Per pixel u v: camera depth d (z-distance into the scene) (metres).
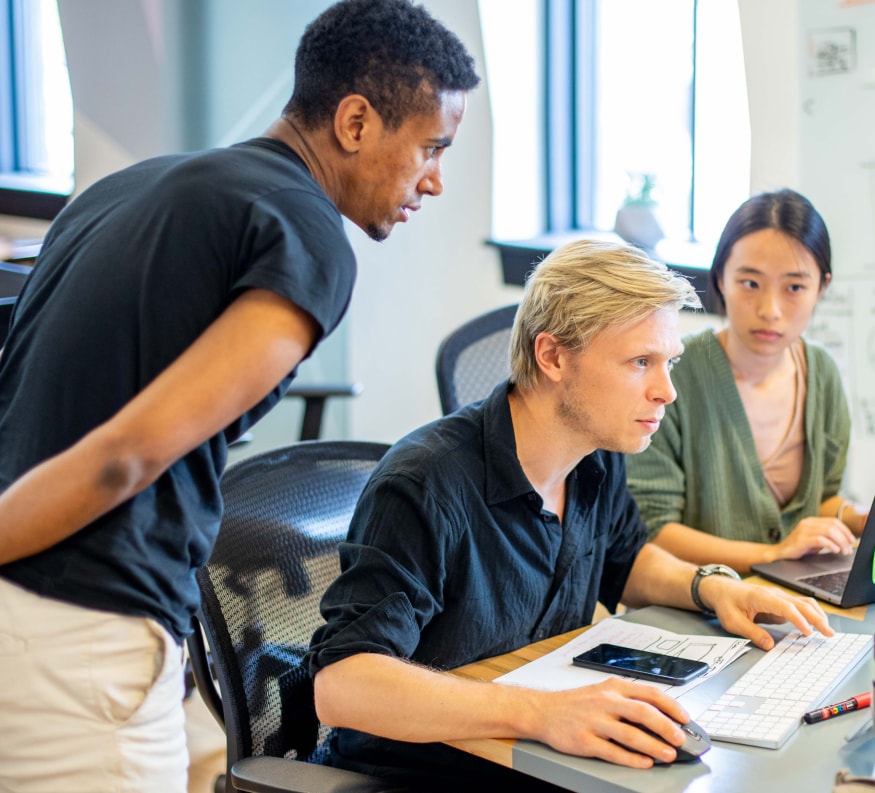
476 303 3.63
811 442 2.00
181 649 1.24
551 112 3.71
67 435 1.14
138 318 1.13
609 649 1.38
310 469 1.59
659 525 1.95
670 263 3.13
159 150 3.39
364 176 1.26
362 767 1.43
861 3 2.66
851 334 2.81
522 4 3.60
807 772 1.08
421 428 1.46
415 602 1.31
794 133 2.82
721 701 1.24
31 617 1.12
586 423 1.38
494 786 1.38
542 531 1.45
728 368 1.96
